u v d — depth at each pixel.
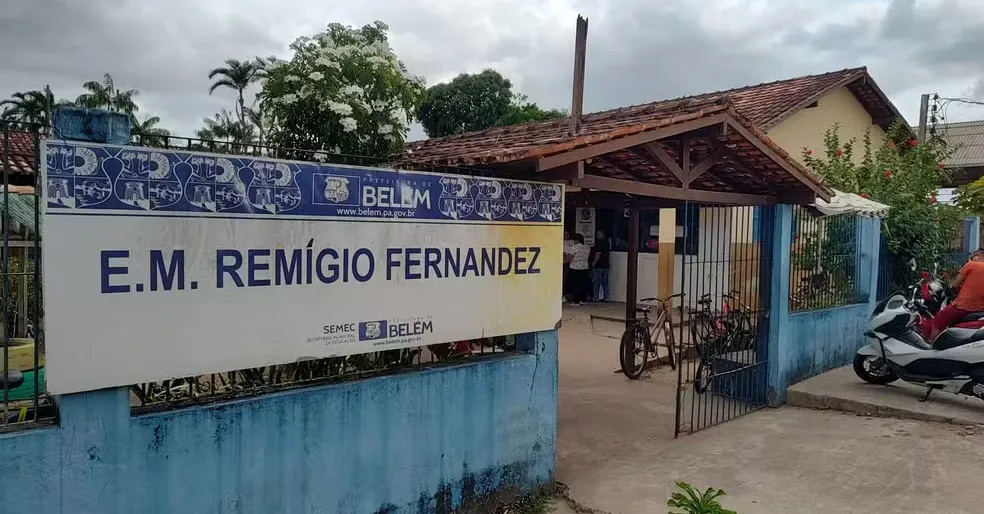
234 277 3.38
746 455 5.67
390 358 4.20
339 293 3.75
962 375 6.62
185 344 3.24
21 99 25.05
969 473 5.12
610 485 5.08
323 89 5.07
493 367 4.55
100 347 3.00
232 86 28.52
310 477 3.70
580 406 7.32
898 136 12.78
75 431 2.97
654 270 14.65
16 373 3.27
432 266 4.14
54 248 2.88
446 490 4.33
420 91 5.60
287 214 3.54
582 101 5.04
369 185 3.84
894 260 10.27
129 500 3.12
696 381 6.50
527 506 4.76
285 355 3.57
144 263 3.11
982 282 7.18
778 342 7.30
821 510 4.56
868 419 6.66
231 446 3.41
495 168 4.48
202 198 3.26
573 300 15.01
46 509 2.92
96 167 2.97
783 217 7.25
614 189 5.22
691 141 5.72
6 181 2.90
